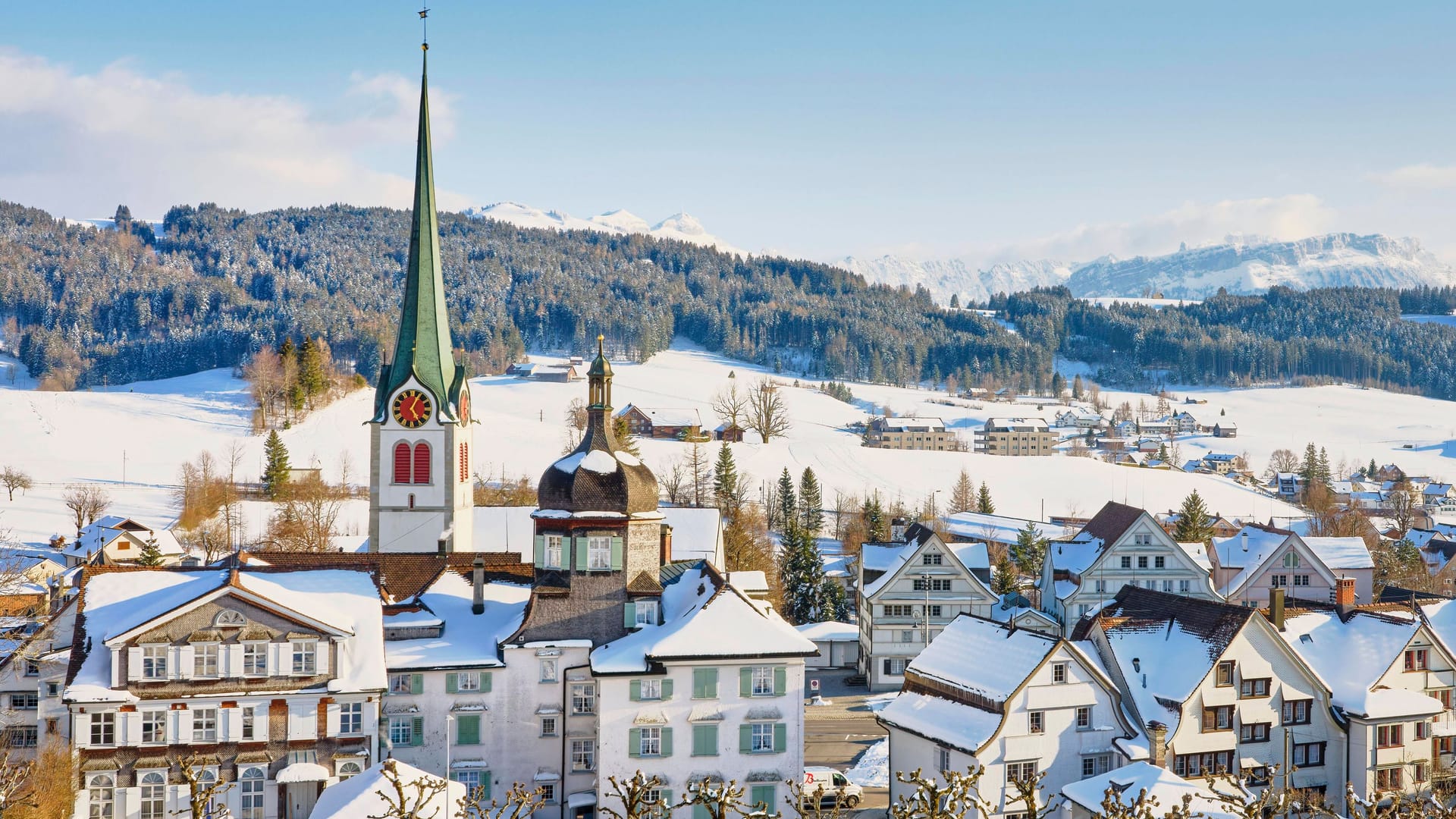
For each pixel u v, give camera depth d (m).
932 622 115.19
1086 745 67.69
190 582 71.88
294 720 65.81
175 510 181.75
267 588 67.94
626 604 74.06
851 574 155.88
